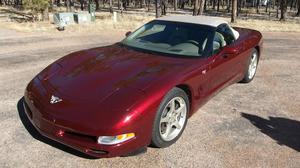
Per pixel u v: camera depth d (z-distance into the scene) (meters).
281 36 15.18
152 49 4.61
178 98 3.89
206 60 4.43
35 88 3.81
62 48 9.84
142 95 3.41
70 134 3.34
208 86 4.61
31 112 3.81
